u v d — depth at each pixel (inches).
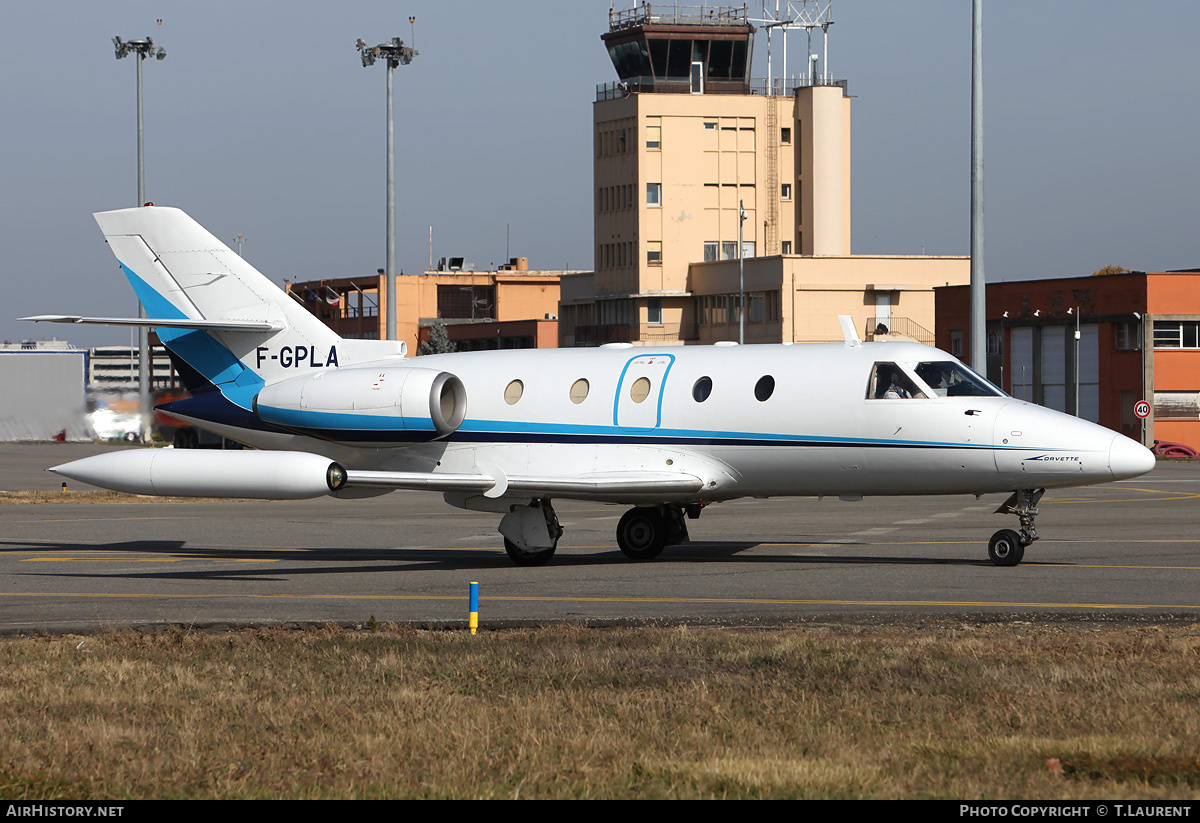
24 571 3056.1
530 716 1472.7
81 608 2440.9
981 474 2815.0
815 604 2349.9
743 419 2987.2
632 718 1464.1
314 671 1768.0
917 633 2031.3
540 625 2172.7
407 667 1772.9
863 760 1272.1
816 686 1624.0
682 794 1171.3
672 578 2751.0
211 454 2869.1
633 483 2945.4
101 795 1203.2
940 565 2893.7
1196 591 2447.1
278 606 2437.3
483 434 3250.5
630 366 3161.9
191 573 2999.5
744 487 3065.9
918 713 1469.0
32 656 1914.4
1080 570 2773.1
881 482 2923.2
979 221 4598.9
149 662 1847.9
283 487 2787.9
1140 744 1306.6
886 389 2888.8
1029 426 2763.3
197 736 1416.1
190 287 3634.4
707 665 1769.2
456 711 1508.4
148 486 2883.9
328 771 1270.9
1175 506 4598.9
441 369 3376.0
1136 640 1913.1
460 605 2417.6
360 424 3321.9
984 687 1593.3
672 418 3056.1
